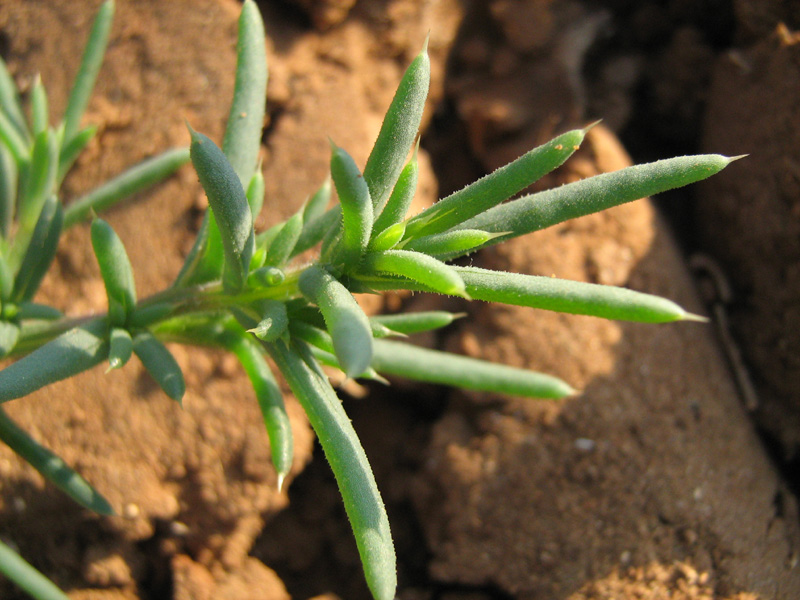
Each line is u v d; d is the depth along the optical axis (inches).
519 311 5.3
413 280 3.0
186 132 5.5
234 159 3.6
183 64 5.6
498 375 4.1
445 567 4.8
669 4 6.3
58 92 5.5
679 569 4.7
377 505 2.9
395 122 2.9
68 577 4.6
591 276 5.5
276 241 3.3
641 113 6.5
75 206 4.5
